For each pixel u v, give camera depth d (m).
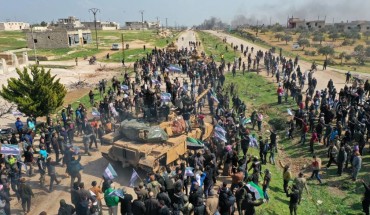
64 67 58.75
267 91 40.16
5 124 27.81
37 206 15.15
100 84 37.28
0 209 13.45
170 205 12.93
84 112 22.88
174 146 17.80
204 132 21.64
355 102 27.75
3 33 137.50
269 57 52.03
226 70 52.25
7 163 16.34
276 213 15.59
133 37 131.50
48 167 16.19
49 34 87.25
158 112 20.48
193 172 15.09
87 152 20.86
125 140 18.38
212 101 28.77
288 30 151.12
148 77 39.19
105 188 13.41
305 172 20.88
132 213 12.57
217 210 12.73
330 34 118.38
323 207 17.00
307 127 24.33
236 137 20.55
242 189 13.48
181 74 46.84
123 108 24.72
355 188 18.44
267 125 29.44
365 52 69.38
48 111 26.27
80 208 12.32
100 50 84.94
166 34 154.00
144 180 16.41
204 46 93.25
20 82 25.91
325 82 43.47
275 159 22.92
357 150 18.97
